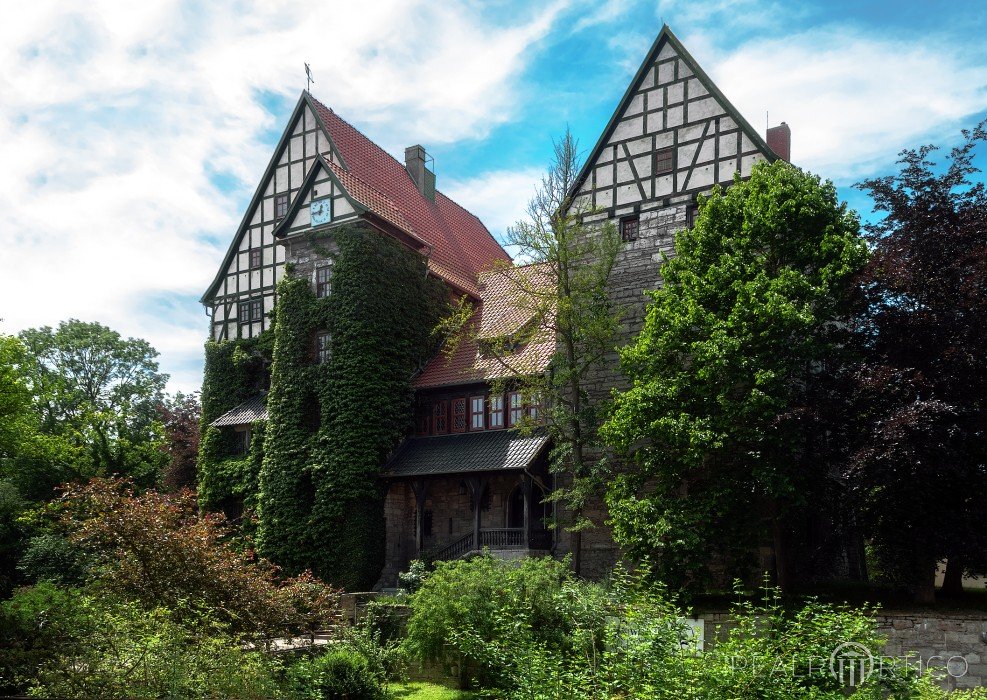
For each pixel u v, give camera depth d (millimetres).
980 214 20062
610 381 27547
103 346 44531
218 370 36219
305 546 29516
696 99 27266
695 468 21609
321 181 32438
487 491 30031
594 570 26422
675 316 21531
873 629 10984
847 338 21141
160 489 37344
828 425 19953
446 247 36844
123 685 12188
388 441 30203
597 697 10883
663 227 27281
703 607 20578
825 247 21000
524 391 25984
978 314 18750
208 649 13547
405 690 16906
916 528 19359
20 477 32812
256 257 36438
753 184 22562
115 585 15906
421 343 32469
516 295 29562
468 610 16844
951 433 17719
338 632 17500
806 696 9883
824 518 23688
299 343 31281
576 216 26312
